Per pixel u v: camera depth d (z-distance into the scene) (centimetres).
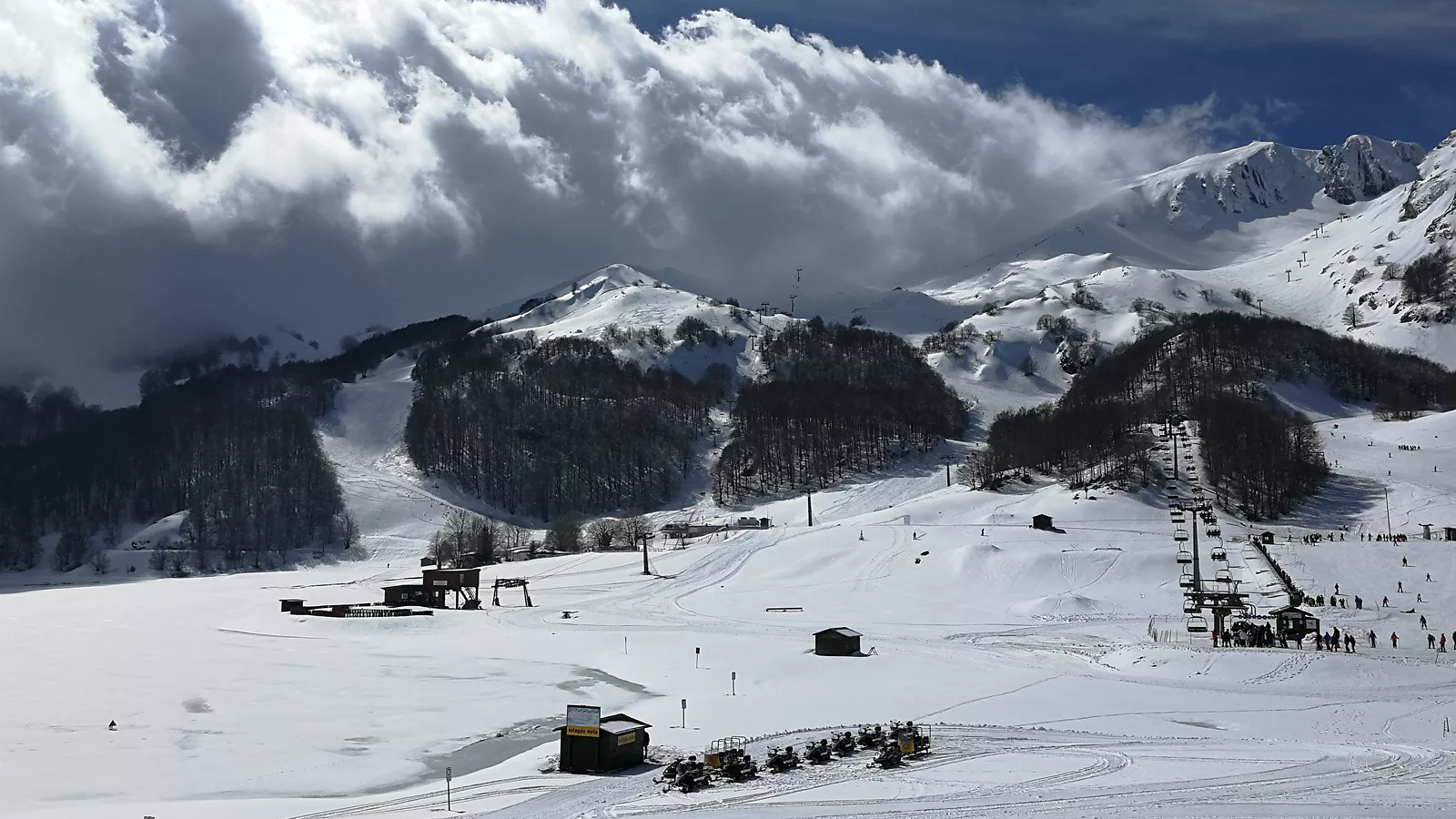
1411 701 9556
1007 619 15288
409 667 12675
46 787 7612
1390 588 14988
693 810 6500
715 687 11100
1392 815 5838
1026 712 9525
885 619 15525
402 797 7225
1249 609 14012
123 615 18375
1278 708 9375
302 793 7519
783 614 16300
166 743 8906
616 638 14550
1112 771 7219
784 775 7438
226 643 14862
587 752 7875
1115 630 13950
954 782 7019
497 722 9769
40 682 11581
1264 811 6003
